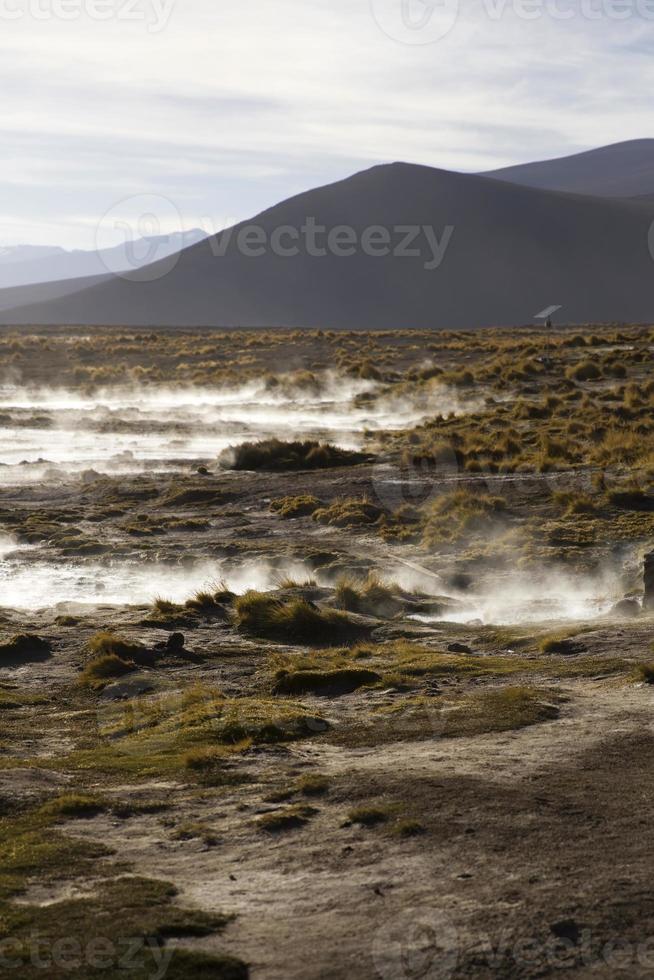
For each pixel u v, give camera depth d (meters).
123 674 12.74
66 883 6.14
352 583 17.59
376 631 15.09
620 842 6.30
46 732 10.26
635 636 13.60
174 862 6.49
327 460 30.95
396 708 10.38
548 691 10.77
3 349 63.56
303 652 13.95
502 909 5.39
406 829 6.68
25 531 23.50
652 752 8.34
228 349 63.19
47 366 58.09
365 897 5.71
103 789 8.07
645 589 16.34
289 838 6.80
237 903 5.76
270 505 25.80
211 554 21.12
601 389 41.12
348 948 5.08
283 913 5.59
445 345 58.69
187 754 8.78
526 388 42.81
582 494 23.61
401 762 8.39
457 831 6.63
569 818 6.79
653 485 24.41
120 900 5.78
